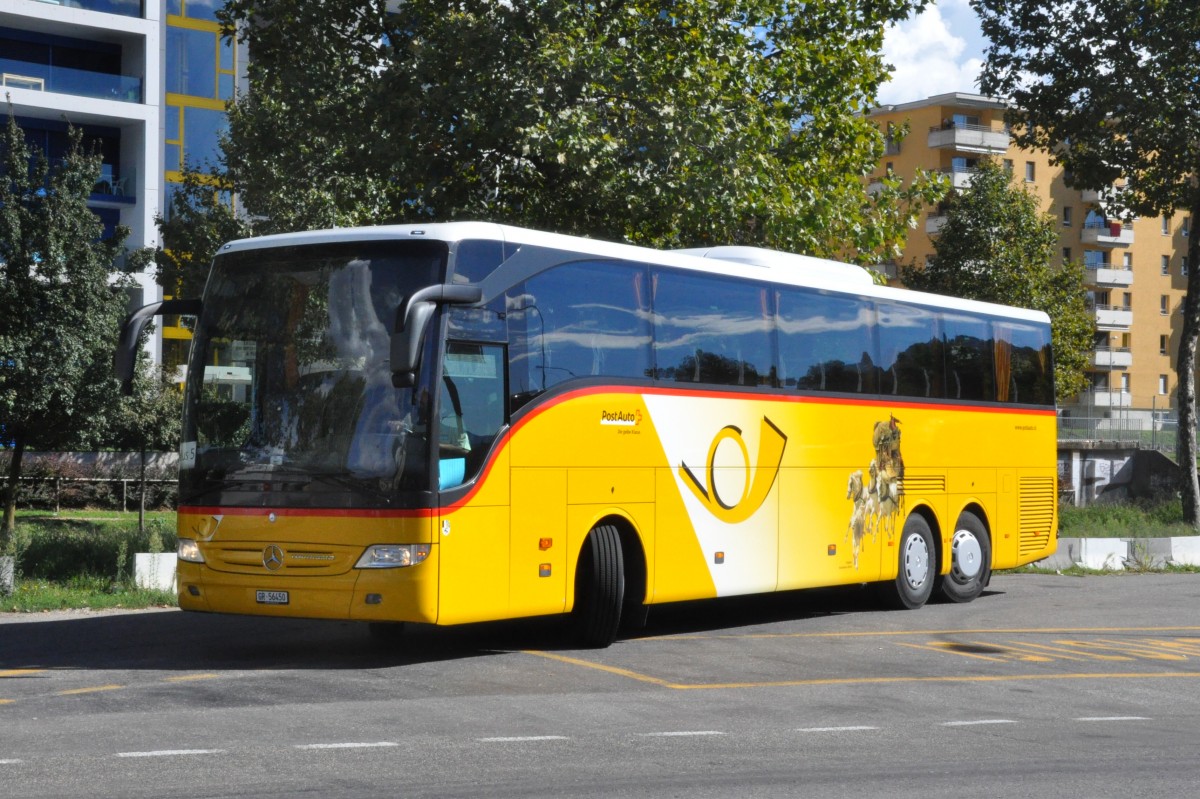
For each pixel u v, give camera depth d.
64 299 26.62
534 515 12.91
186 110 55.34
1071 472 51.06
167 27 55.09
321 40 24.88
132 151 54.81
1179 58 35.78
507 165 24.59
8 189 26.66
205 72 55.78
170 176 54.94
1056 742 9.47
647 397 14.37
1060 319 62.38
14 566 17.88
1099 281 90.44
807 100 29.02
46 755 8.13
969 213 59.28
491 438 12.52
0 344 25.83
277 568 12.14
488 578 12.38
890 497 18.25
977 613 18.36
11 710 9.74
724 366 15.48
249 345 12.68
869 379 17.94
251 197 31.53
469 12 23.30
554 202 24.81
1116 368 92.31
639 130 23.19
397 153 23.38
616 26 24.78
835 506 17.16
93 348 26.95
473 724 9.47
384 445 11.96
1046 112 37.31
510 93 22.33
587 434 13.57
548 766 8.15
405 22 24.67
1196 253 37.00
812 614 18.00
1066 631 16.44
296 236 12.83
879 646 14.53
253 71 25.48
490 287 12.66
